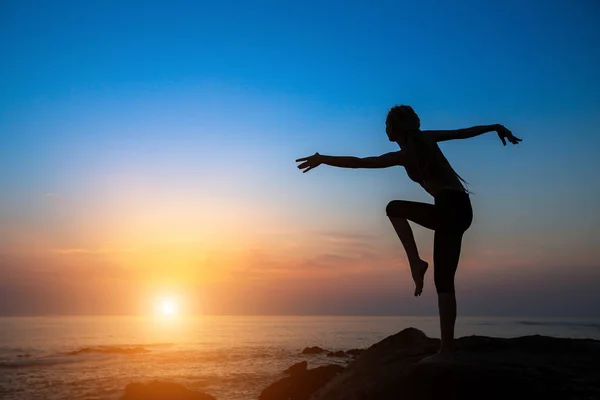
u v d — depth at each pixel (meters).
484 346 5.39
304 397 8.17
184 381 18.30
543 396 3.99
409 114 4.47
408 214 4.51
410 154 4.41
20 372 22.17
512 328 73.12
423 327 76.31
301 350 34.94
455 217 4.30
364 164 4.42
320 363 23.20
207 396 12.57
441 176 4.41
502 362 4.70
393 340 6.02
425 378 4.19
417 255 4.46
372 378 4.85
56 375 21.00
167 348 37.38
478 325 83.94
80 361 26.92
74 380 19.41
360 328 82.56
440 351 4.50
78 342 45.09
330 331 72.31
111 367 23.94
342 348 37.22
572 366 4.61
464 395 4.06
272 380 18.28
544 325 87.38
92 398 15.33
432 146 4.44
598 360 4.79
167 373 21.09
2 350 34.78
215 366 23.83
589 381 4.20
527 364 4.62
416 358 5.23
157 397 12.36
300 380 8.46
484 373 4.12
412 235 4.55
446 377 4.14
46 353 32.25
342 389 5.12
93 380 19.33
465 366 4.20
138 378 19.66
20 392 16.61
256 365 24.03
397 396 4.25
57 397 15.59
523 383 4.07
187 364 25.05
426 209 4.43
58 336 55.03
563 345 5.32
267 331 74.62
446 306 4.41
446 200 4.33
